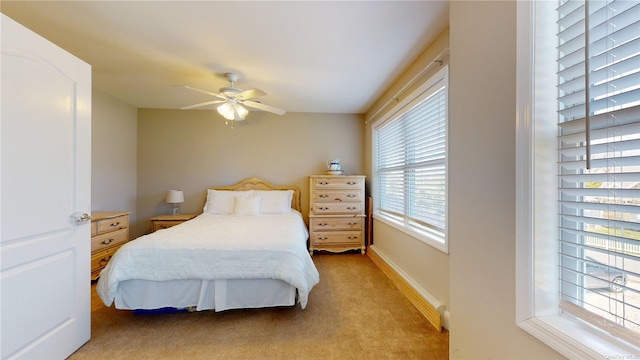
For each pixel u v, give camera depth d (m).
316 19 1.83
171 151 4.20
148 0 1.64
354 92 3.38
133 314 2.08
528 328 0.85
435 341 1.74
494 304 1.01
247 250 2.00
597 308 0.77
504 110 0.96
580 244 0.80
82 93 1.65
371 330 1.87
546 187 0.86
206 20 1.85
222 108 2.89
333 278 2.92
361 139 4.45
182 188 4.21
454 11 1.30
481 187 1.09
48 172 1.42
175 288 1.97
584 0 0.79
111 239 2.96
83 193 1.65
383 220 3.35
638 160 0.67
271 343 1.72
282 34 2.02
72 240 1.58
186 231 2.44
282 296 2.03
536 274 0.85
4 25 1.22
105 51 2.30
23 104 1.30
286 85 3.12
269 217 3.47
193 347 1.67
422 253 2.29
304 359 1.56
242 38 2.09
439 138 2.12
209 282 1.99
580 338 0.73
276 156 4.36
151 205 4.16
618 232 0.72
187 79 2.94
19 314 1.28
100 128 3.39
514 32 0.91
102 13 1.78
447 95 1.89
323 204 3.92
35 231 1.35
